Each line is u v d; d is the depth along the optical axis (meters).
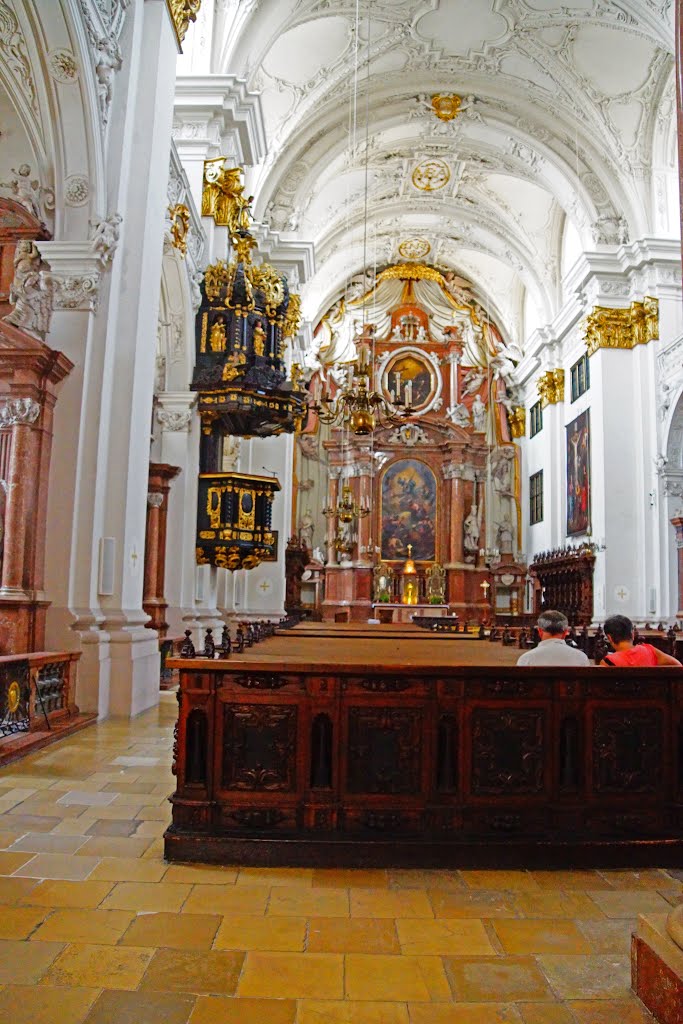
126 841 4.13
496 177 23.72
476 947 3.03
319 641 8.62
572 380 22.69
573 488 22.03
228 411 10.23
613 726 4.14
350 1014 2.54
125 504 8.11
